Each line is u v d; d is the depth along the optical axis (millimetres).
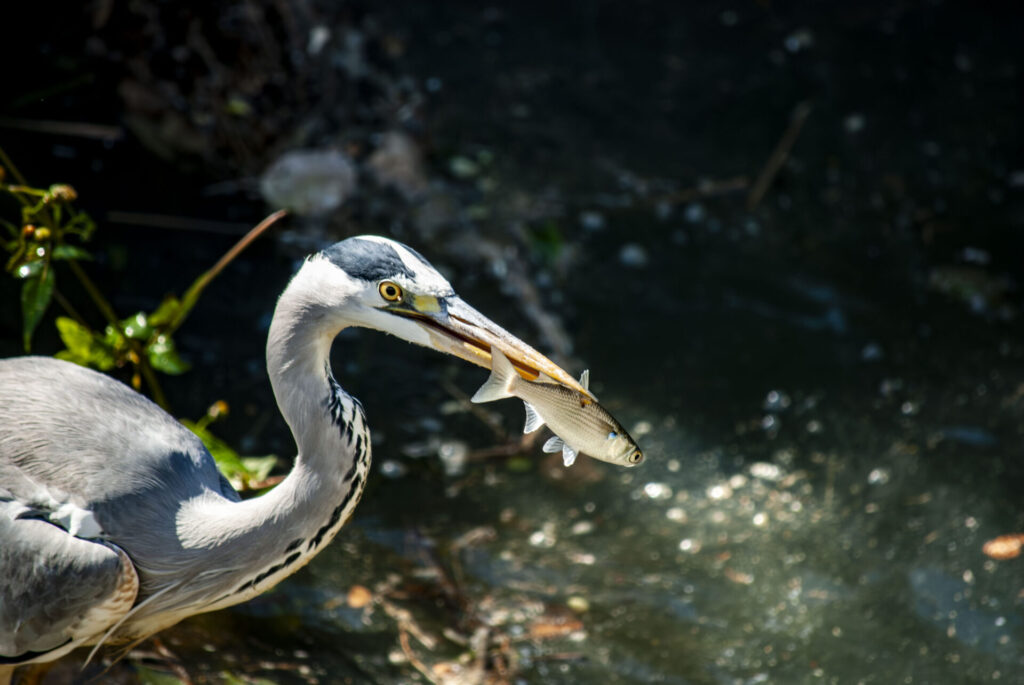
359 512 8852
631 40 15797
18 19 11680
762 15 16812
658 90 14836
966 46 16797
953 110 15297
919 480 9852
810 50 16125
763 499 9555
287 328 5914
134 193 11148
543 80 14594
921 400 10797
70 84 11695
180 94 11547
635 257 12102
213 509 6234
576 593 8414
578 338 10984
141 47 11477
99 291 10062
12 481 5945
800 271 12312
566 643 7949
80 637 5992
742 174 13570
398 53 14133
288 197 11242
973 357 11422
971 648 8211
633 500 9438
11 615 5828
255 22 11570
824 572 8836
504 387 5438
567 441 5578
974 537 9273
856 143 14359
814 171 13773
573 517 9172
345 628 7793
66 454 6070
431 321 5852
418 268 5871
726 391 10664
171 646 7262
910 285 12312
